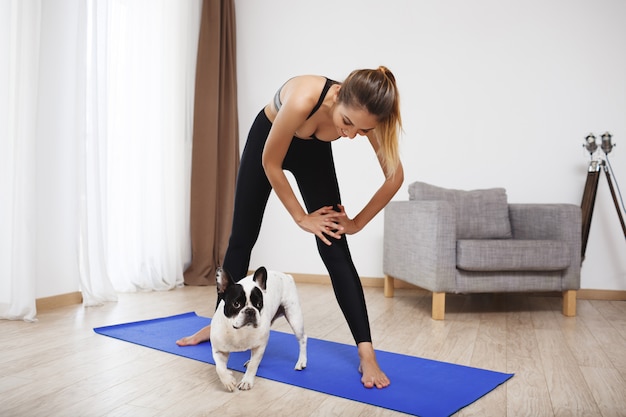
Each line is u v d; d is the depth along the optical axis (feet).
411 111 13.51
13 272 8.61
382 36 13.73
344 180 13.85
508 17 12.91
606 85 12.37
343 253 6.33
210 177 13.56
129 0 11.88
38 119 9.46
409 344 7.65
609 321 9.63
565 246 9.93
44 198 9.60
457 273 9.72
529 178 12.80
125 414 4.78
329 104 5.47
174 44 13.06
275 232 14.39
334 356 6.81
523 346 7.64
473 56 13.12
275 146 5.51
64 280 10.02
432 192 11.59
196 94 13.58
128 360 6.49
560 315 10.20
